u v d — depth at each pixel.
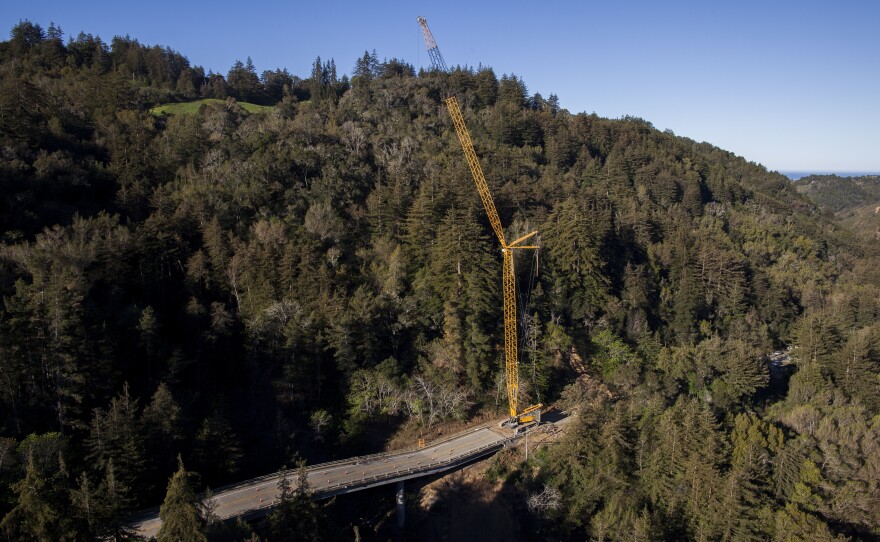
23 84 113.62
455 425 86.88
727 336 111.00
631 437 75.00
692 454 68.88
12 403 64.50
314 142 129.12
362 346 86.50
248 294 89.75
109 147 117.12
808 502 65.38
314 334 84.88
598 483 71.25
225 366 86.00
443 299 95.00
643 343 102.38
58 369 65.94
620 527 64.06
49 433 60.22
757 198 195.12
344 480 69.50
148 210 103.31
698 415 73.25
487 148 147.00
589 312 104.56
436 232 104.75
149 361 76.94
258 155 118.00
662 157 182.62
